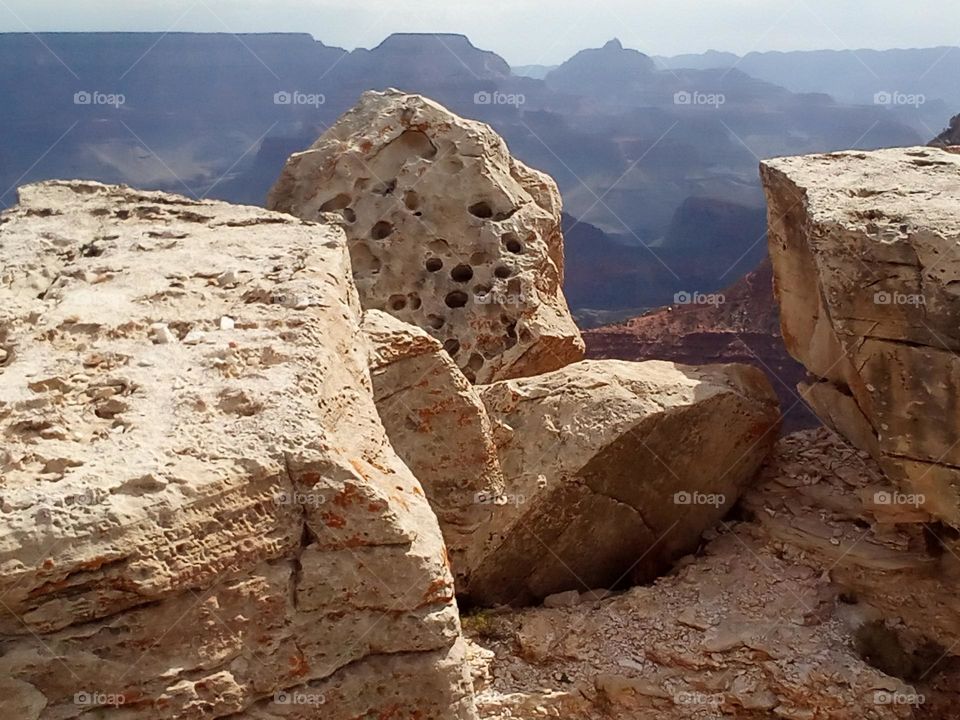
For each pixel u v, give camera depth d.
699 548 9.59
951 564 8.39
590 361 9.75
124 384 4.84
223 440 4.36
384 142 11.49
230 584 4.16
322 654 4.33
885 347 7.76
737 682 7.98
